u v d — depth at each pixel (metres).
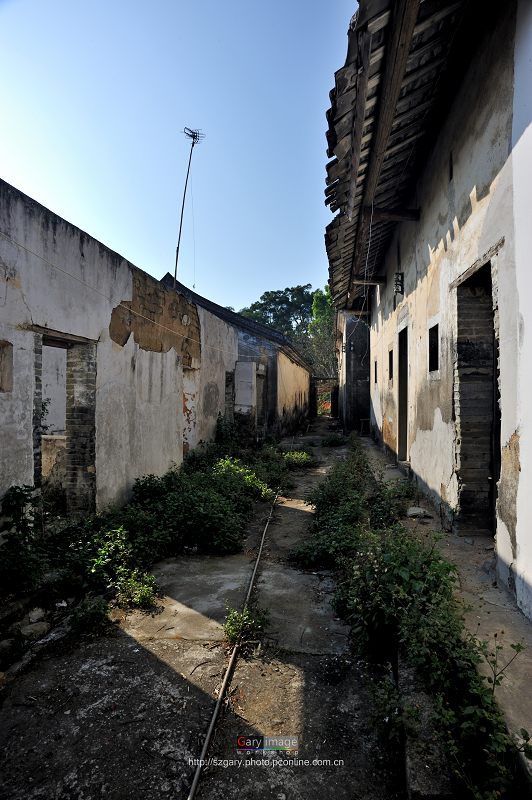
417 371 6.34
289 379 18.53
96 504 5.32
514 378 3.13
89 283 5.18
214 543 5.25
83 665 3.18
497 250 3.42
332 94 3.61
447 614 2.61
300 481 9.48
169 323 7.62
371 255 9.61
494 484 4.39
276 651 3.34
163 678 3.05
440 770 2.06
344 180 4.95
